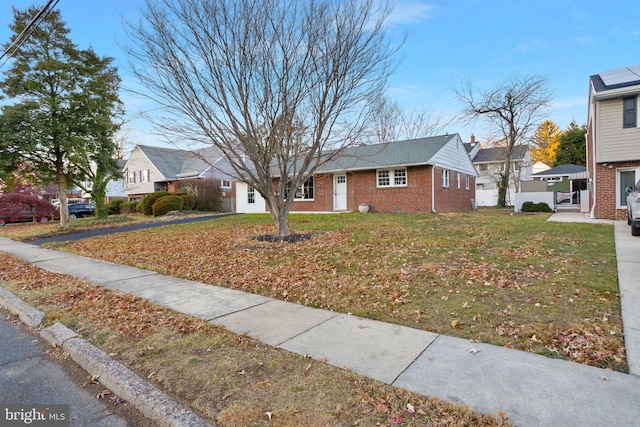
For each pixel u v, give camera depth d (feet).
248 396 8.86
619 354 10.15
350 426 7.59
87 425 8.39
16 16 48.96
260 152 31.60
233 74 28.07
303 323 13.64
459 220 44.62
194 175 98.94
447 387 8.84
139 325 13.84
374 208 63.16
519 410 7.80
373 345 11.43
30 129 49.26
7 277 23.89
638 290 15.25
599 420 7.35
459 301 15.02
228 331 13.05
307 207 70.79
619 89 40.01
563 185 95.20
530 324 12.37
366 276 19.61
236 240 34.53
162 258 28.25
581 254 22.30
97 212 67.51
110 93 56.49
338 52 27.96
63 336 13.14
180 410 8.43
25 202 80.33
